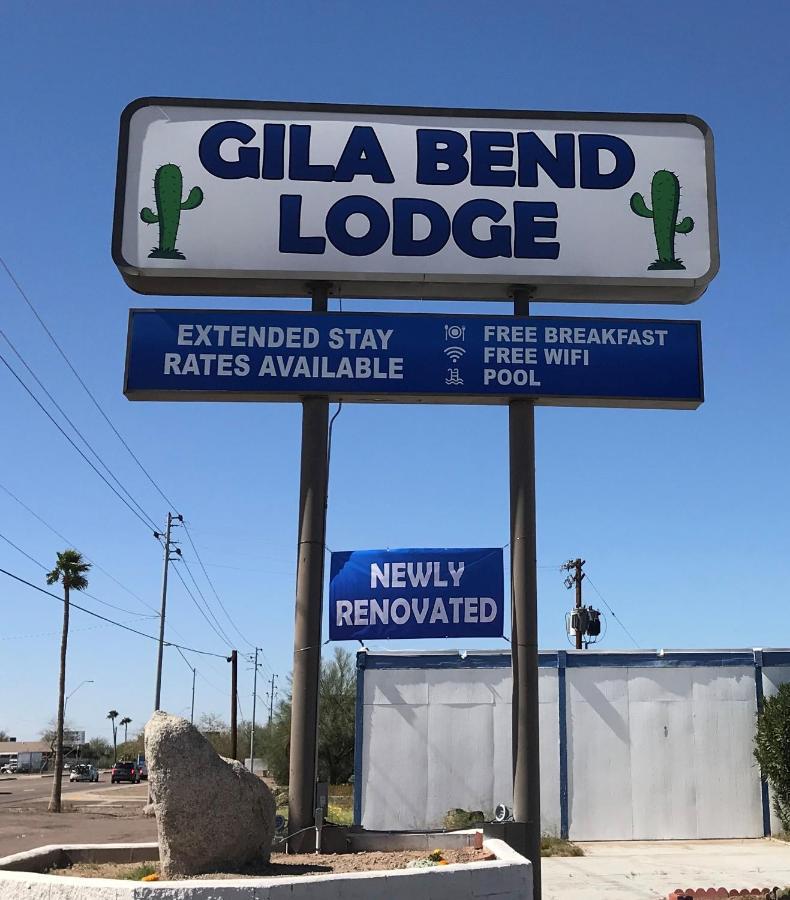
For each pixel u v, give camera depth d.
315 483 11.84
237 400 12.17
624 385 12.13
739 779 22.81
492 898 8.52
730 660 23.38
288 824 11.02
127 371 11.84
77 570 46.38
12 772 125.75
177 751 8.90
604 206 12.95
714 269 12.83
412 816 22.31
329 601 13.32
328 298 12.86
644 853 20.36
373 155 12.85
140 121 12.81
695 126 13.27
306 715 11.26
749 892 13.80
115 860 10.40
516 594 11.85
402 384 11.96
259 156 12.77
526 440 12.12
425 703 22.91
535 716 11.57
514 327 12.20
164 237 12.51
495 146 13.01
